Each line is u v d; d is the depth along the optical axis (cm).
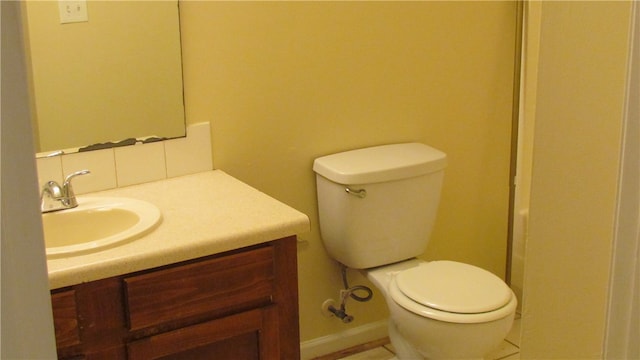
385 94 251
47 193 179
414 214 240
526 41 271
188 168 218
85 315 148
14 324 45
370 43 243
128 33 200
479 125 275
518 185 287
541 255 72
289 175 238
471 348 205
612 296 57
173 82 210
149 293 153
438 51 257
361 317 271
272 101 229
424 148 250
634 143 54
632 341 56
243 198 192
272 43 224
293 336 179
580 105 65
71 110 196
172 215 177
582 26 64
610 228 64
